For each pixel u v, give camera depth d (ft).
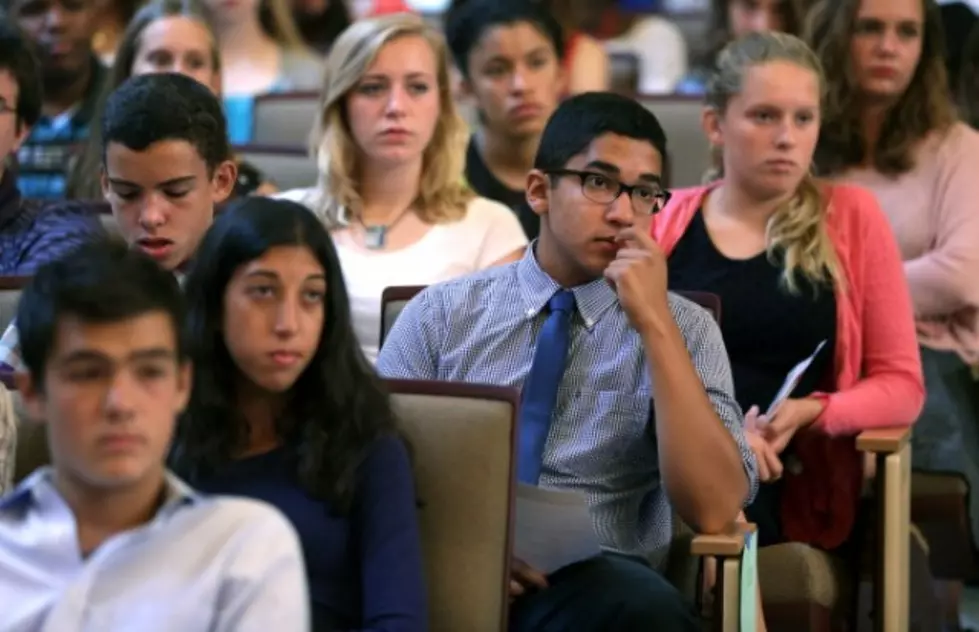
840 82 40.19
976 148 40.16
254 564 20.44
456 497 25.53
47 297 20.17
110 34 56.29
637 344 29.07
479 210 38.14
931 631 37.88
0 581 20.75
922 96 40.19
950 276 39.45
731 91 35.06
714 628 27.30
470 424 25.64
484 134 44.42
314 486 23.88
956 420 39.50
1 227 35.50
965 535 39.09
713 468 27.25
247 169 42.70
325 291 24.04
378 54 36.88
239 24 55.72
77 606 20.11
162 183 29.55
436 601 25.44
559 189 29.04
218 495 24.09
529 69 43.52
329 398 24.07
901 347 35.12
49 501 20.71
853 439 34.17
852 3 39.73
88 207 36.32
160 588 20.30
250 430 24.49
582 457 28.84
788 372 35.06
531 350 29.48
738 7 52.70
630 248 28.25
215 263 23.88
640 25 66.54
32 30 48.70
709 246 35.53
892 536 32.94
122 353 20.02
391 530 23.77
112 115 29.81
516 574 27.07
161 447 20.48
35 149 48.32
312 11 63.16
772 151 34.58
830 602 33.40
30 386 20.67
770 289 34.94
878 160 40.55
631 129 28.84
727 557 26.91
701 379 28.94
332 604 23.99
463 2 46.29
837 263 35.01
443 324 29.89
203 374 24.18
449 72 38.11
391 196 37.73
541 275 29.71
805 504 34.45
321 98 38.06
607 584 26.73
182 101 29.86
